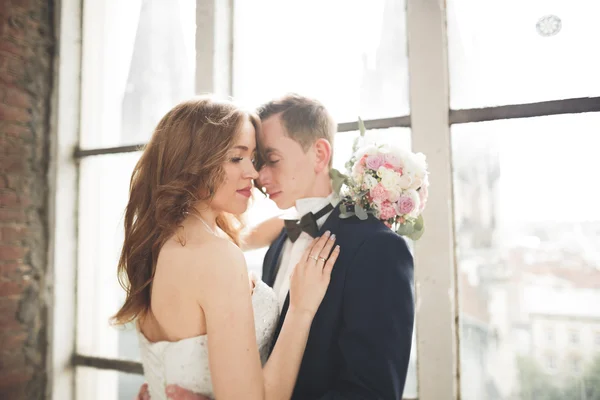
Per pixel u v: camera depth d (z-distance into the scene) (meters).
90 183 2.64
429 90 1.75
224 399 0.99
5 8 2.39
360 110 1.96
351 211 1.30
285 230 1.55
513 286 1.66
